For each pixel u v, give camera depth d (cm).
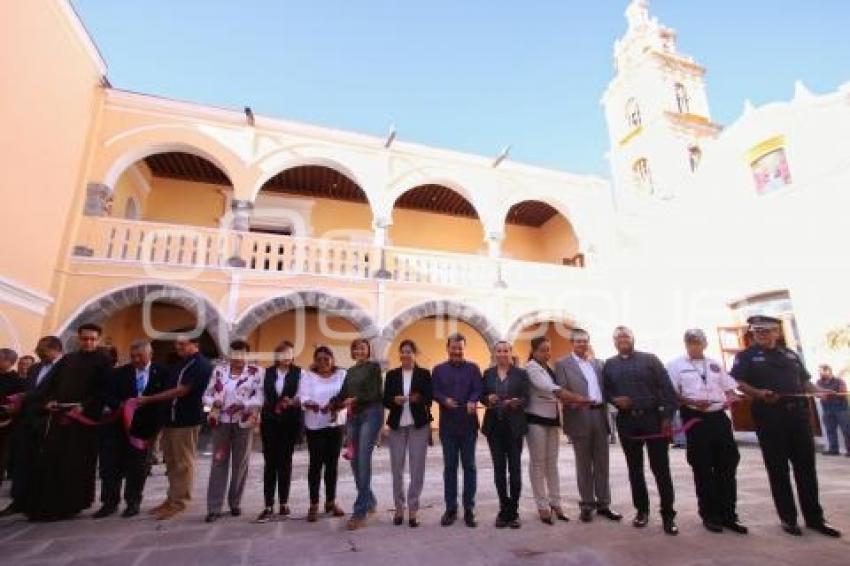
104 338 941
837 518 441
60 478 456
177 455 473
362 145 1243
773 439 416
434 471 721
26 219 814
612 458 832
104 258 952
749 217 1116
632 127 1861
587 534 400
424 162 1302
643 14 1938
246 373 491
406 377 472
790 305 1034
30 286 835
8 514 474
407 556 348
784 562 333
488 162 1360
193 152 1102
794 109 1046
